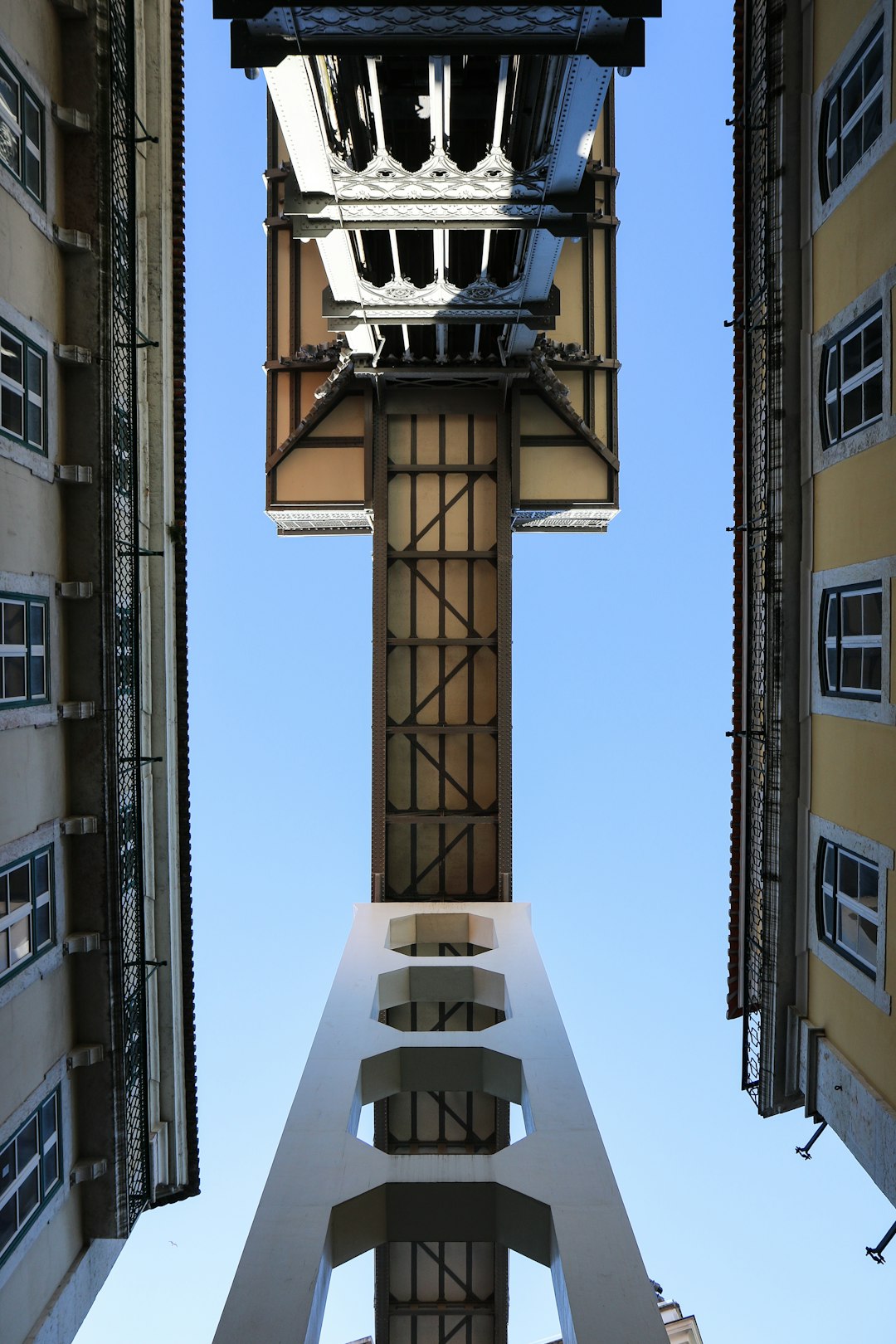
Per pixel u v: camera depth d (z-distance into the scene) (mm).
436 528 20531
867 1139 10820
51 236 11328
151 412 14305
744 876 13898
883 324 10312
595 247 20906
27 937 10820
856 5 10945
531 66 14578
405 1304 19312
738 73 13883
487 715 20422
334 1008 14727
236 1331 9242
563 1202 10617
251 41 11266
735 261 14219
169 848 14766
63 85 11633
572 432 20422
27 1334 10523
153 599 14453
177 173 14672
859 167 10875
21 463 10508
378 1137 19922
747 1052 13734
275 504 20422
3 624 10234
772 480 12891
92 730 11984
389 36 11219
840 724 11750
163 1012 14695
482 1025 20031
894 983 10328
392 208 14062
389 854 20391
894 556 10180
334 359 20156
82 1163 12031
